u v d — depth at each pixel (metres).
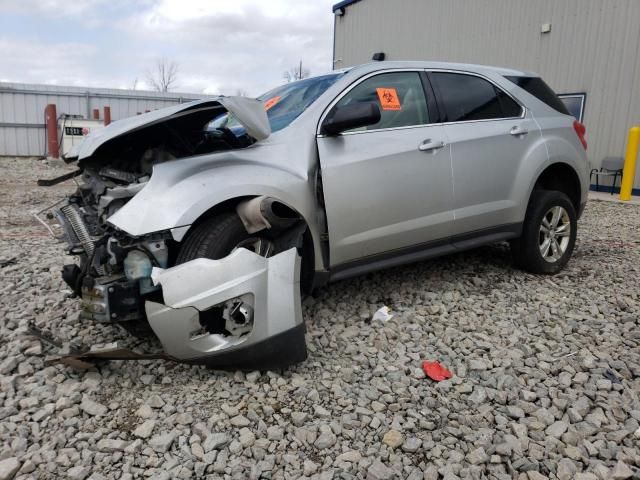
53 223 6.32
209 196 2.88
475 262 5.15
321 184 3.41
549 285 4.55
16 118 20.52
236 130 3.84
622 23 10.37
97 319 2.86
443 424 2.60
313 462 2.33
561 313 3.95
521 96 4.66
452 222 4.07
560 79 11.59
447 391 2.90
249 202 2.96
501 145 4.32
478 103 4.34
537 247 4.66
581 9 11.00
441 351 3.33
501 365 3.18
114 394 2.81
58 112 21.09
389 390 2.88
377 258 3.78
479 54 13.41
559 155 4.69
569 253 4.92
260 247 3.12
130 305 2.83
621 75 10.49
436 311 3.95
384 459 2.37
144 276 2.80
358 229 3.57
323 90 3.73
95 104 21.66
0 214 8.38
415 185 3.81
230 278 2.75
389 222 3.72
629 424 2.58
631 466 2.30
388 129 3.77
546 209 4.64
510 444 2.43
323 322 3.75
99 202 3.31
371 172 3.57
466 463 2.33
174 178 2.96
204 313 2.79
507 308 4.05
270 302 2.84
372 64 3.94
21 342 3.29
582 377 3.00
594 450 2.39
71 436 2.46
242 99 3.28
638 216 8.27
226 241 2.92
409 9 15.36
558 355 3.29
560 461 2.33
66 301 4.04
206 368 3.04
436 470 2.27
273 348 2.87
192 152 3.42
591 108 11.09
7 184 12.55
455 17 13.94
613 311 3.97
